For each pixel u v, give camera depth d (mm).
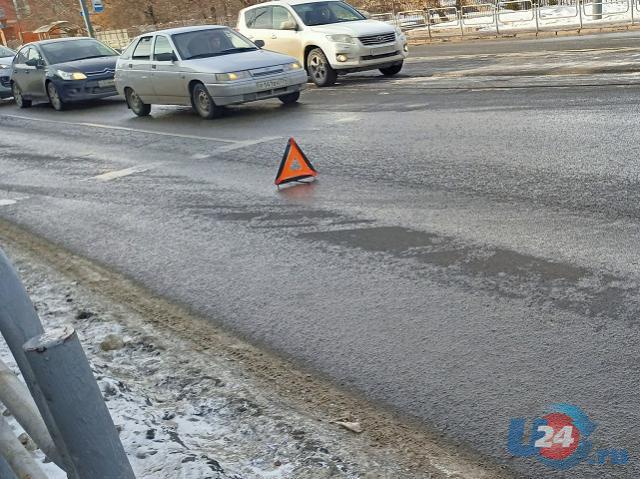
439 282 4629
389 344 3902
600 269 4477
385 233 5699
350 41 15047
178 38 13641
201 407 3412
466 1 39781
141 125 13289
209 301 4832
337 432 3105
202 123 12539
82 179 9227
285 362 3852
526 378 3385
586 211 5516
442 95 11938
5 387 1527
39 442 1366
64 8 65062
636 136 7500
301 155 7668
